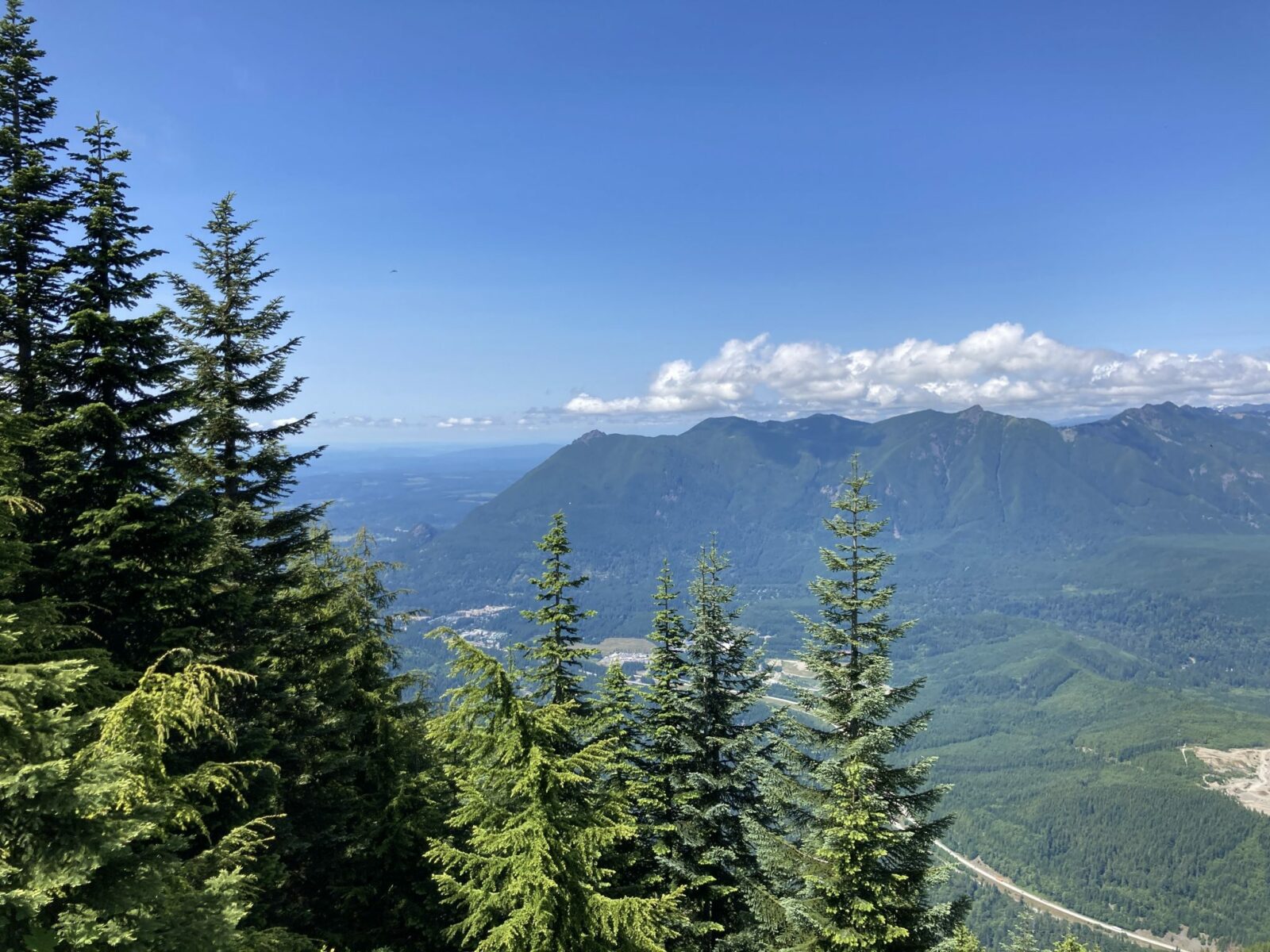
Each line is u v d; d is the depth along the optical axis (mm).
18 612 10320
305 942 10523
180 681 8695
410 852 16562
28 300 13844
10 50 14070
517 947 9586
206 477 16734
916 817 14641
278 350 17828
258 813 13414
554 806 9867
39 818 6340
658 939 11617
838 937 13219
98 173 14680
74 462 13336
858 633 15414
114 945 6746
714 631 19172
